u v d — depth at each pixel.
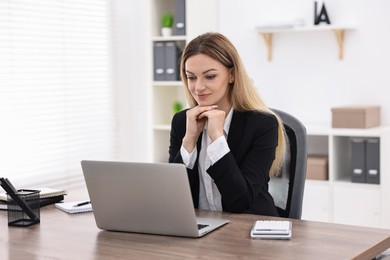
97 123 5.23
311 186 4.42
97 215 2.24
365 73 4.62
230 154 2.40
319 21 4.64
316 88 4.80
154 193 2.11
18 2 4.50
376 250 1.99
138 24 5.48
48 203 2.72
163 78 5.09
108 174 2.16
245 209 2.46
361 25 4.60
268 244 1.99
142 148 5.58
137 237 2.14
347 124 4.32
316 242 2.01
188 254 1.92
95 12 5.16
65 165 4.96
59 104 4.89
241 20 5.06
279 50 4.93
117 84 5.38
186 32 4.95
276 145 2.57
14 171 4.57
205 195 2.59
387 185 4.23
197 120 2.50
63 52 4.89
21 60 4.56
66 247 2.04
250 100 2.59
